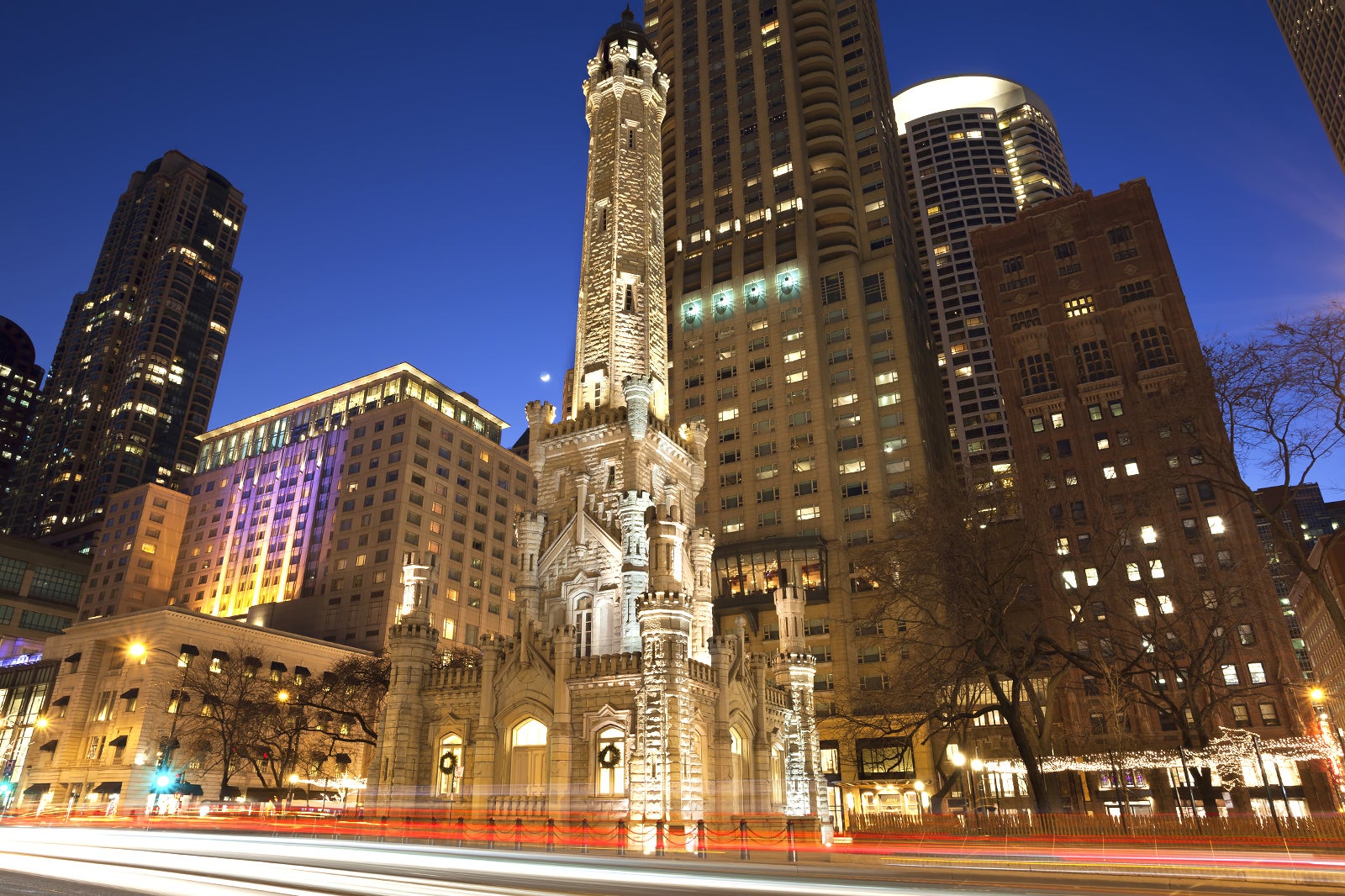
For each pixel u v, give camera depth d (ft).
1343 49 439.22
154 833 128.36
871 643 285.02
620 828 111.86
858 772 271.08
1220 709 258.98
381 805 131.23
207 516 499.10
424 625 145.79
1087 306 341.41
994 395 582.76
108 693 303.07
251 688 272.72
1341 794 248.73
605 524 147.02
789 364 359.25
